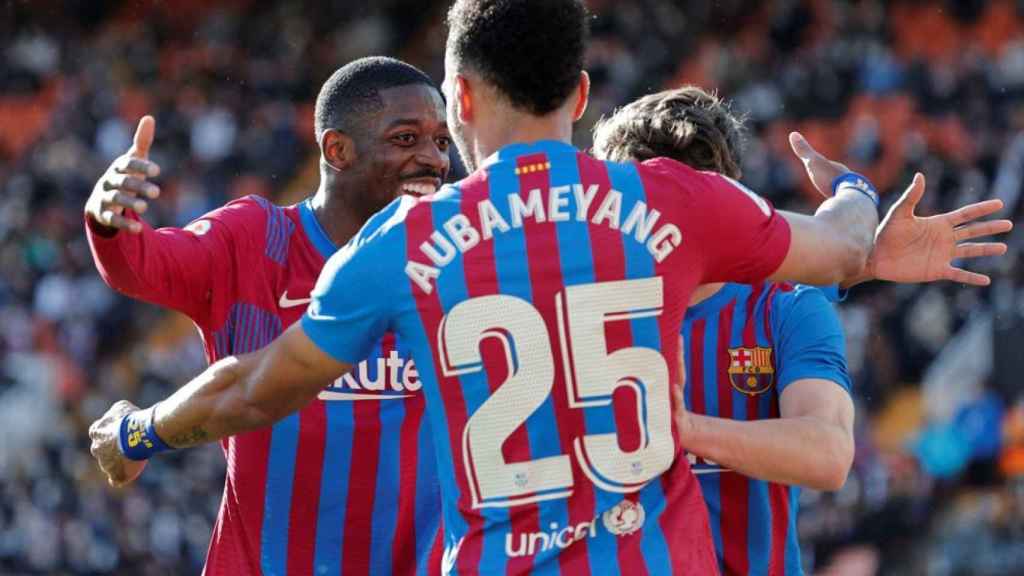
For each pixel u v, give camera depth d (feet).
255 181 212.64
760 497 37.96
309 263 42.27
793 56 209.77
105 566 142.31
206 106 224.74
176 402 34.63
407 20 245.04
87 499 146.61
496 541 31.37
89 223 36.50
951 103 194.29
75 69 239.09
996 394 138.51
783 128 198.80
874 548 121.19
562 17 32.22
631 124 38.22
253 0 248.93
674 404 32.53
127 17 248.52
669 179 32.32
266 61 237.66
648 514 31.73
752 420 37.91
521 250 31.45
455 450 31.65
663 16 217.36
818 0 215.51
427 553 42.09
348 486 41.83
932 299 153.69
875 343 151.53
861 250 34.78
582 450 31.30
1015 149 175.73
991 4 215.31
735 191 32.73
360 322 31.89
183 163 215.10
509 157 32.19
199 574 138.92
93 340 187.01
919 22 215.92
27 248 198.70
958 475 135.44
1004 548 120.47
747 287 38.68
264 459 41.68
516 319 31.27
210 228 41.32
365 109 42.24
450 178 149.69
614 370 31.37
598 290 31.37
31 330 189.67
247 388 33.40
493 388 31.27
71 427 173.68
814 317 38.19
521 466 31.24
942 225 36.73
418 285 31.53
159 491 142.61
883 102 197.77
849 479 125.08
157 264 39.04
